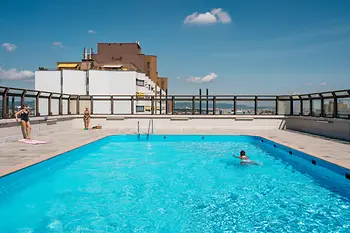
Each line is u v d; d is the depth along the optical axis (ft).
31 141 34.53
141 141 43.68
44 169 23.68
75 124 54.80
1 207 17.61
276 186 22.21
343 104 37.37
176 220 15.64
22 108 37.42
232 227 14.71
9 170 19.48
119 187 21.89
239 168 28.27
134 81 138.62
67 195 19.92
